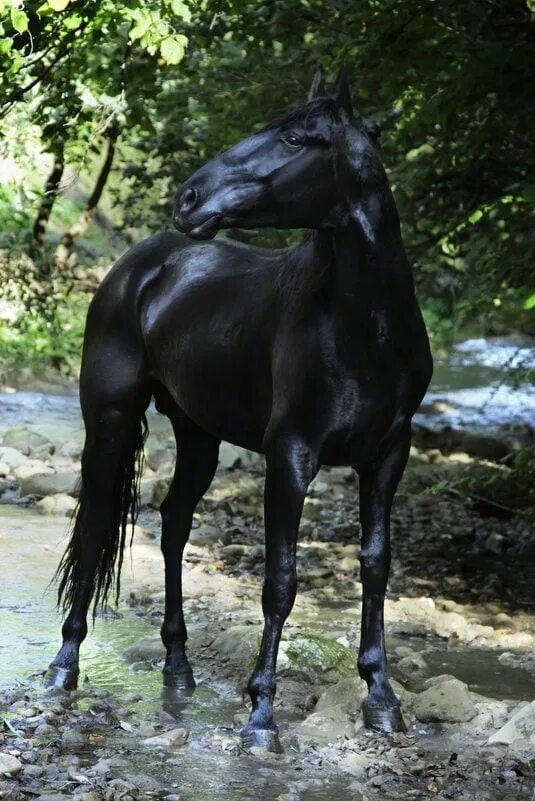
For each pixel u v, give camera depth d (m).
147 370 8.20
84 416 8.31
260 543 12.66
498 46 11.12
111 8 10.37
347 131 6.73
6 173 23.27
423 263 16.88
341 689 7.72
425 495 16.11
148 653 8.67
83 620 8.09
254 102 16.09
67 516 13.29
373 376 6.89
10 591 10.19
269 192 6.79
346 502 15.33
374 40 11.74
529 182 13.76
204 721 7.47
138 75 13.05
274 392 7.07
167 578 8.24
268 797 6.32
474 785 6.53
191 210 6.82
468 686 8.39
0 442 16.78
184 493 8.28
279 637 7.07
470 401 28.02
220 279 7.71
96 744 6.96
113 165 31.86
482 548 13.29
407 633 9.76
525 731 7.14
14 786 6.23
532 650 9.39
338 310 6.82
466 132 14.87
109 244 32.66
